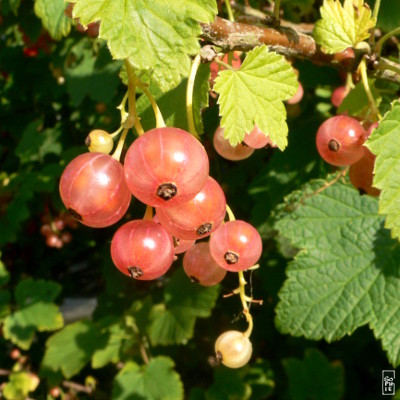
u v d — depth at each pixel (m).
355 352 0.23
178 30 0.07
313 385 0.20
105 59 0.19
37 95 0.28
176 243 0.09
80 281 0.35
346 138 0.10
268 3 0.16
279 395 0.23
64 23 0.16
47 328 0.22
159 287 0.23
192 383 0.25
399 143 0.09
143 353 0.21
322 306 0.13
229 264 0.09
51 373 0.22
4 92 0.28
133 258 0.08
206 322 0.25
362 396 0.23
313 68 0.16
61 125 0.27
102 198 0.07
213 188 0.08
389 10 0.13
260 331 0.23
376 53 0.10
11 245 0.30
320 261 0.13
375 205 0.13
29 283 0.22
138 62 0.07
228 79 0.09
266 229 0.17
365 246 0.13
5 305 0.22
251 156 0.21
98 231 0.29
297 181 0.16
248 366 0.21
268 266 0.20
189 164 0.07
